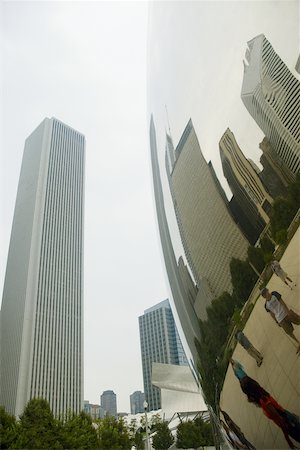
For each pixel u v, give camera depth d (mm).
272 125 7387
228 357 9273
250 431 9023
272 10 7551
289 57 7066
